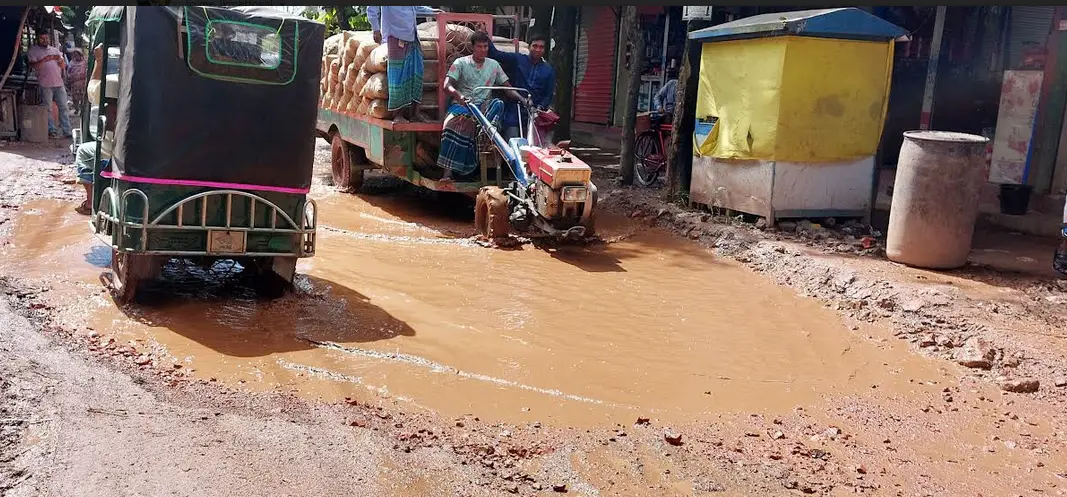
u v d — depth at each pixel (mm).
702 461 4285
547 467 4117
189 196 6113
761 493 3969
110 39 7027
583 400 5109
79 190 10703
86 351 5309
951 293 7117
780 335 6512
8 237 8148
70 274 7055
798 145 9430
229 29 5980
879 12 13008
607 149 17594
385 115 10297
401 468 3934
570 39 14266
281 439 4109
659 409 5035
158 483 3555
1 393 4285
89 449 3795
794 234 9406
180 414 4332
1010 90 10195
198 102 5996
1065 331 6340
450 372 5441
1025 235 9648
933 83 10875
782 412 5074
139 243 6055
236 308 6488
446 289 7379
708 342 6309
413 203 11578
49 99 16172
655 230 10172
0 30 15641
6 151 13766
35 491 3424
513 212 8984
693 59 10805
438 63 10531
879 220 10336
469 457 4148
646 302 7266
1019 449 4633
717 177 10273
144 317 6148
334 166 12711
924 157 7789
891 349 6258
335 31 17422
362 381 5180
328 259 8172
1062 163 10289
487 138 10000
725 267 8555
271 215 6402
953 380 5688
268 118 6227
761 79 9438
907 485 4156
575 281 7840
